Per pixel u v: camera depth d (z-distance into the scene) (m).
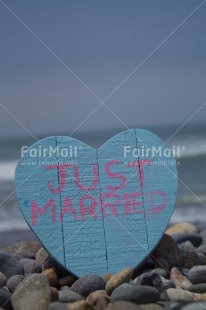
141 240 3.88
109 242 3.86
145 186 3.94
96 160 3.92
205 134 24.31
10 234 7.80
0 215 9.35
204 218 8.96
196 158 16.42
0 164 17.72
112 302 3.22
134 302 3.21
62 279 3.84
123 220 3.89
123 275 3.50
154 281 3.44
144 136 3.98
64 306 3.19
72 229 3.84
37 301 3.28
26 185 3.84
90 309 3.16
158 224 3.92
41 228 3.81
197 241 5.36
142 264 3.93
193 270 3.70
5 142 27.33
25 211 3.81
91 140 30.39
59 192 3.86
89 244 3.84
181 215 9.43
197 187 13.77
